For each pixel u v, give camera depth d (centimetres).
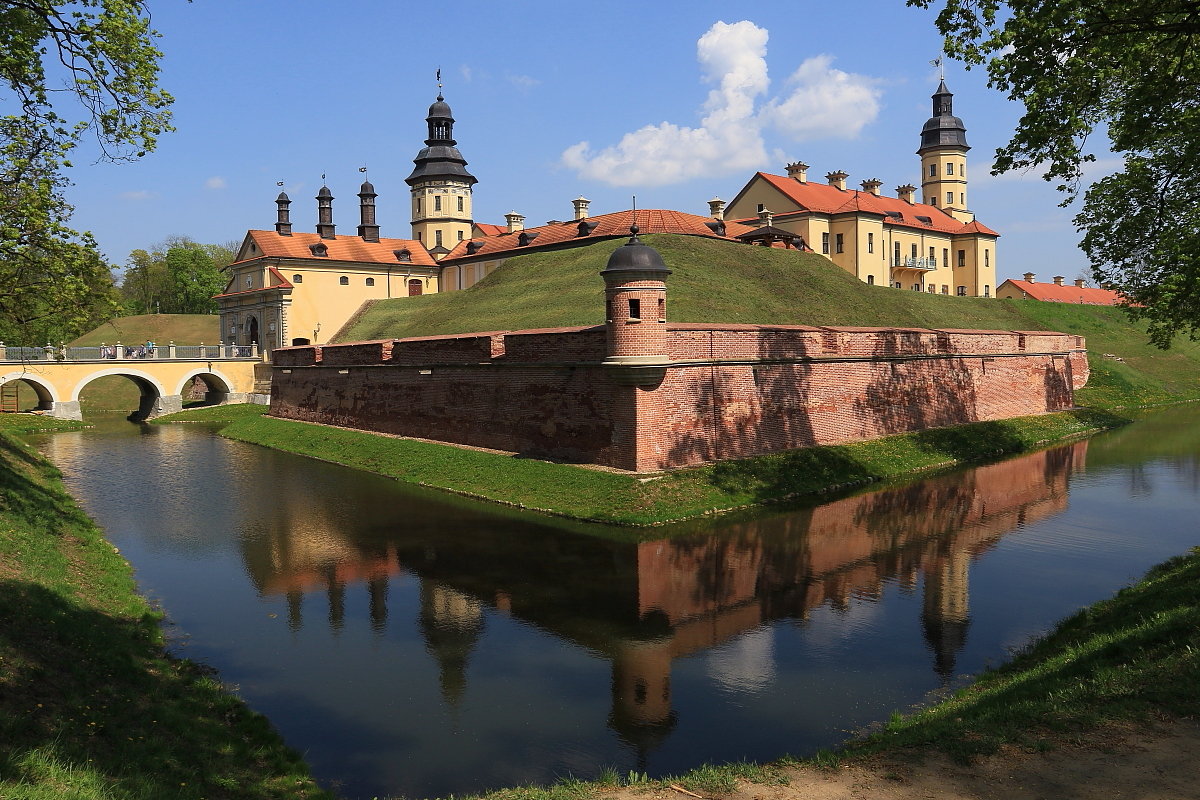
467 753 1143
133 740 1024
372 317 6712
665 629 1596
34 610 1332
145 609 1692
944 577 1894
